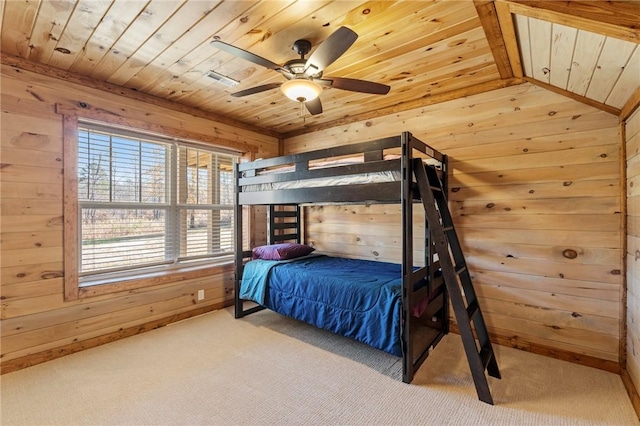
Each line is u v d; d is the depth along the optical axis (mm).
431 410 1883
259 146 4309
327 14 1834
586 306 2414
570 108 2477
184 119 3439
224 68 2568
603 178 2350
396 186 2260
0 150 2297
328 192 2615
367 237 3729
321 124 4176
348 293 2553
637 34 1273
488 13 1757
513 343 2725
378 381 2203
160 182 3377
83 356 2561
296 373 2309
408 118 3373
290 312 2963
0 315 2289
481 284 2885
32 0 1712
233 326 3217
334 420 1799
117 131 3018
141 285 3047
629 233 2164
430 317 2695
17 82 2369
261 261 3449
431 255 2607
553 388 2105
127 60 2432
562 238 2512
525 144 2670
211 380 2207
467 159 2969
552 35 1717
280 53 2305
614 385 2135
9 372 2305
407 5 1754
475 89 2900
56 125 2555
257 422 1781
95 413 1849
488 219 2846
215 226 3896
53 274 2531
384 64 2486
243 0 1707
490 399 1942
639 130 1923
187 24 1947
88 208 2848
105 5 1759
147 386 2129
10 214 2340
